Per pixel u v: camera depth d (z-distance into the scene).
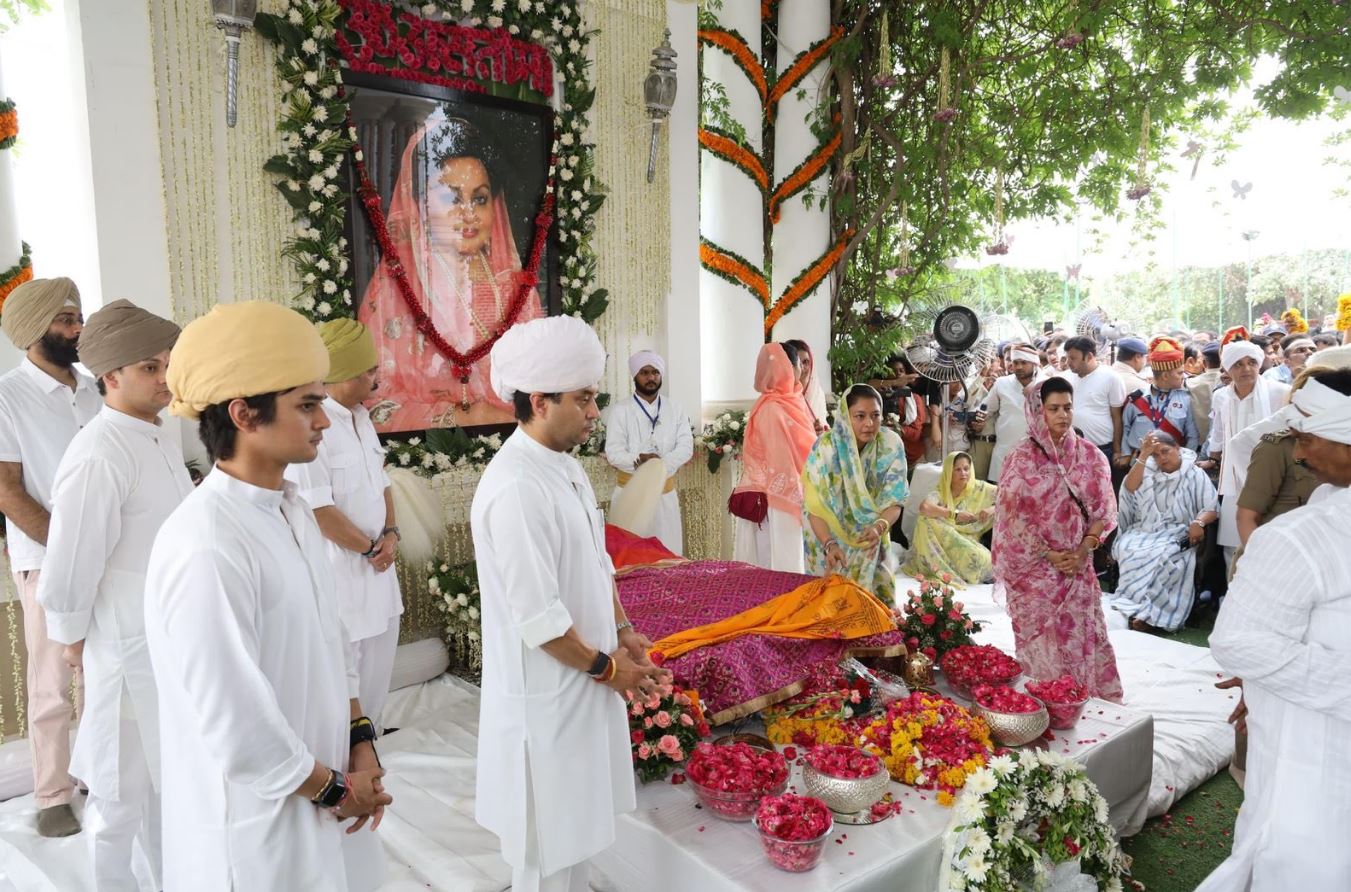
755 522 4.95
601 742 1.91
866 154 6.34
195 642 1.29
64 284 2.62
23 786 2.97
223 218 3.68
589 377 1.86
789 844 2.01
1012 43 5.95
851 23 6.21
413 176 4.23
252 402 1.38
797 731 2.78
